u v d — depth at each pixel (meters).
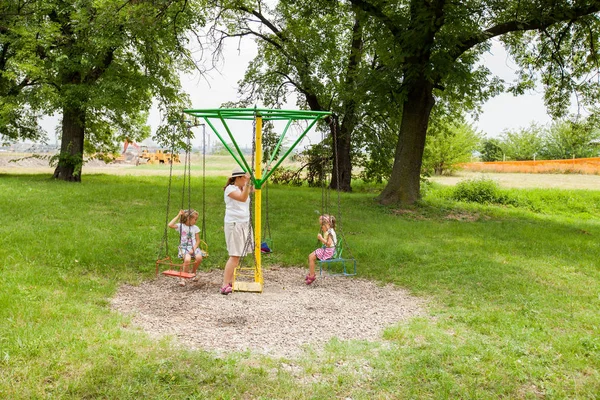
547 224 15.18
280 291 7.16
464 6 14.09
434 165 38.75
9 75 20.36
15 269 7.02
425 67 14.67
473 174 40.06
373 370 4.39
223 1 18.78
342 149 24.88
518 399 3.98
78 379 3.85
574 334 5.32
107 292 6.57
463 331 5.44
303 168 27.14
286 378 4.14
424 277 7.95
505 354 4.76
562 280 7.82
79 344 4.43
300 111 6.74
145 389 3.79
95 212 12.41
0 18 20.72
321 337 5.29
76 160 21.53
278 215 13.60
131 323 5.42
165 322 5.57
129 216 12.07
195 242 7.53
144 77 21.25
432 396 3.98
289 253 9.46
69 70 20.27
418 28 13.95
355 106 22.50
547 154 53.75
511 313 6.04
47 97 19.69
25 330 4.62
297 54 23.27
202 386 3.96
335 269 8.55
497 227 13.61
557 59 17.28
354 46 23.12
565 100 18.28
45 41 19.58
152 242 9.43
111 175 28.38
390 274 8.24
